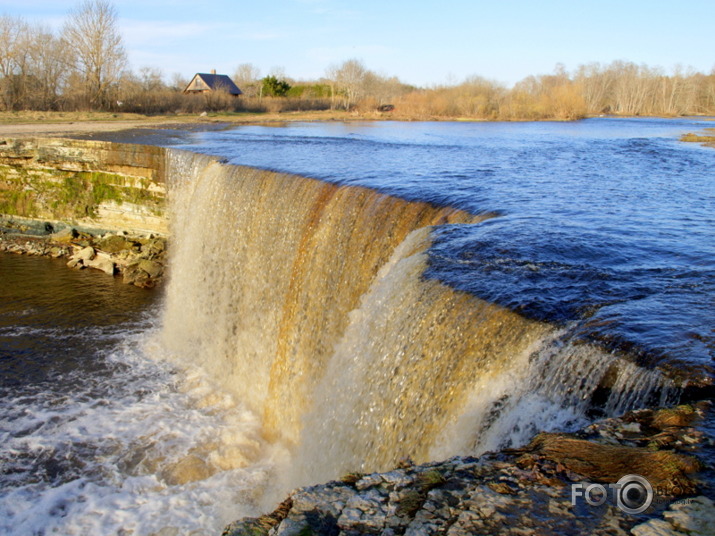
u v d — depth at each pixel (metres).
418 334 6.84
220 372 13.26
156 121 39.53
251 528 3.58
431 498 3.61
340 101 69.94
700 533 3.03
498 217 10.35
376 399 7.21
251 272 13.48
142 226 20.77
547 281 7.02
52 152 21.09
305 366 10.71
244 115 51.69
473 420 5.62
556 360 5.31
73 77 47.72
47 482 9.29
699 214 11.31
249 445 10.33
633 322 5.73
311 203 12.08
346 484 3.93
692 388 4.55
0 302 16.89
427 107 62.06
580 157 22.19
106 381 12.67
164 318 16.27
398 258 9.23
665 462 3.59
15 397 11.83
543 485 3.60
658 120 66.38
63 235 21.59
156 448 10.23
